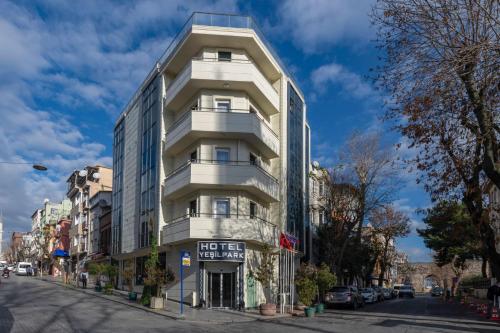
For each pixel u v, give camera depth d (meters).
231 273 28.59
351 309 34.75
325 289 30.67
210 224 27.91
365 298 44.62
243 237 28.19
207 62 29.19
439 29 14.12
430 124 15.58
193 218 27.84
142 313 23.41
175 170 32.56
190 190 29.89
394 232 56.06
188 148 31.16
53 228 87.12
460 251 47.75
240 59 30.75
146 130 36.81
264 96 31.55
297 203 37.22
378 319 24.20
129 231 39.00
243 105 30.39
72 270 64.12
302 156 39.06
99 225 53.44
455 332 18.50
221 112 28.86
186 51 31.16
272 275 28.02
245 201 29.77
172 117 34.00
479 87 14.61
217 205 29.42
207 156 29.52
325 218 42.22
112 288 36.09
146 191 35.53
